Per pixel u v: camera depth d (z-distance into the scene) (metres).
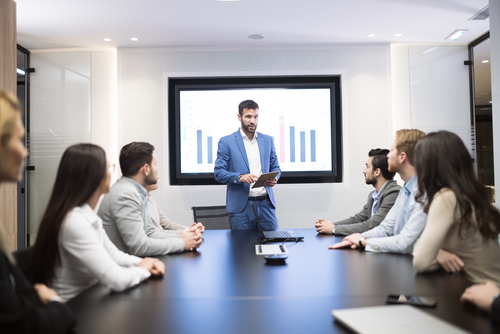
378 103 4.36
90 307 0.94
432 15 3.60
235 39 4.18
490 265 1.19
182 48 4.40
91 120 4.46
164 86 4.38
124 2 3.26
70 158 1.16
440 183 1.24
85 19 3.61
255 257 1.58
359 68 4.38
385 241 1.63
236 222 2.96
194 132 4.40
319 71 4.39
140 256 1.63
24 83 4.46
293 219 4.34
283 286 1.13
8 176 0.74
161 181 4.34
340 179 4.44
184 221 4.31
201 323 0.83
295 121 4.42
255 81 4.48
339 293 1.05
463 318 0.82
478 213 1.16
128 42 4.23
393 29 3.95
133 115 4.36
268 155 3.21
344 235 2.15
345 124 4.36
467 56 4.47
